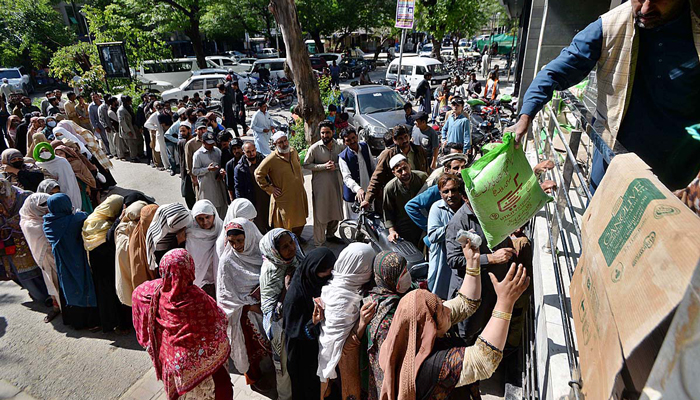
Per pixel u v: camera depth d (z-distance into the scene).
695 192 1.22
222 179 6.29
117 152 11.41
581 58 1.87
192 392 2.78
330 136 5.44
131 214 3.96
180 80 21.84
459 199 3.31
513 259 3.11
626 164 1.33
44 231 4.10
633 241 1.04
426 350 1.75
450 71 24.50
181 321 2.64
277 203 5.36
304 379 2.89
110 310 4.28
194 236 3.73
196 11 22.39
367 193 4.98
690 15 1.62
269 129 9.39
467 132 6.67
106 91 15.97
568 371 1.89
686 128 1.74
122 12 21.92
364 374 2.48
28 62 29.27
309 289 2.71
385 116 10.02
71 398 3.58
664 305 0.79
